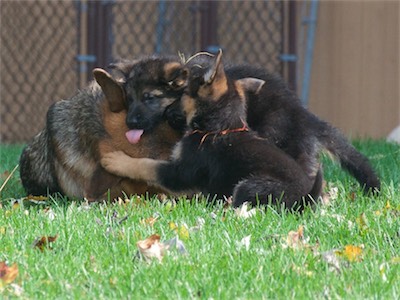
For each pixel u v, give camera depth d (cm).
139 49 2352
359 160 1222
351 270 848
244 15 2381
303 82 2306
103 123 1211
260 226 1005
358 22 2394
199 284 799
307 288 791
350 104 2395
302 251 901
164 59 1220
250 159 1130
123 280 815
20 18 2297
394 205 1155
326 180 1355
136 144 1206
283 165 1120
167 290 786
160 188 1211
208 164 1149
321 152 1212
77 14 2184
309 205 1120
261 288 793
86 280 823
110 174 1212
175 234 972
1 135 2311
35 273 841
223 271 834
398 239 967
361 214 1058
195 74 1170
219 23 2370
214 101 1154
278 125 1158
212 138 1152
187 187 1168
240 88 1176
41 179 1320
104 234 980
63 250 921
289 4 2223
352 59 2392
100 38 2175
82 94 1248
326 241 965
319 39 2388
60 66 2292
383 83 2384
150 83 1184
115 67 1232
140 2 2358
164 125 1198
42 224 1028
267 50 2391
